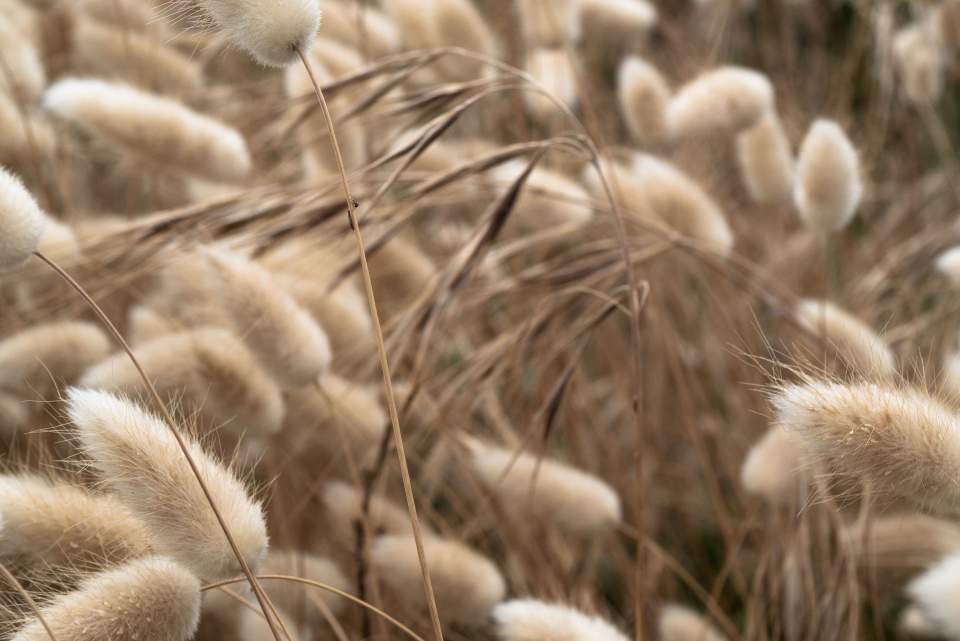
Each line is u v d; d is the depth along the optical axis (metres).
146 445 0.72
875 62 1.01
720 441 0.86
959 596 0.74
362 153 0.86
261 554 0.73
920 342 0.88
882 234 0.95
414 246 0.86
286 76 0.85
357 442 0.81
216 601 0.78
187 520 0.72
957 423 0.73
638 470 0.79
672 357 0.86
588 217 0.85
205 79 0.94
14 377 0.79
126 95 0.81
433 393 0.84
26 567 0.75
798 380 0.75
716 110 0.83
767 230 0.96
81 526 0.74
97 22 0.90
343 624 0.81
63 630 0.72
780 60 1.06
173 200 0.92
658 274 0.91
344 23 0.90
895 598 0.85
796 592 0.83
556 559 0.83
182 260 0.81
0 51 0.86
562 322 0.86
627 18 0.91
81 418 0.72
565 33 0.89
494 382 0.84
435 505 0.87
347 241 0.84
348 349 0.82
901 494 0.73
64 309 0.83
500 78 0.82
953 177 0.95
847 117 0.99
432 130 0.79
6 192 0.73
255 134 0.89
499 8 0.95
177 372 0.77
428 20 0.89
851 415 0.72
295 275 0.82
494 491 0.81
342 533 0.81
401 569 0.78
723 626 0.85
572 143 0.81
